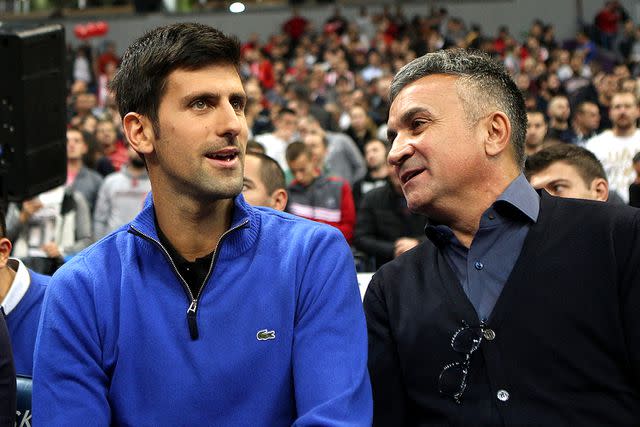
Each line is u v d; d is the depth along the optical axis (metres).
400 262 2.88
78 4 28.66
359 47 27.84
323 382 2.31
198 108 2.35
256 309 2.37
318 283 2.40
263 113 17.19
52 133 4.98
